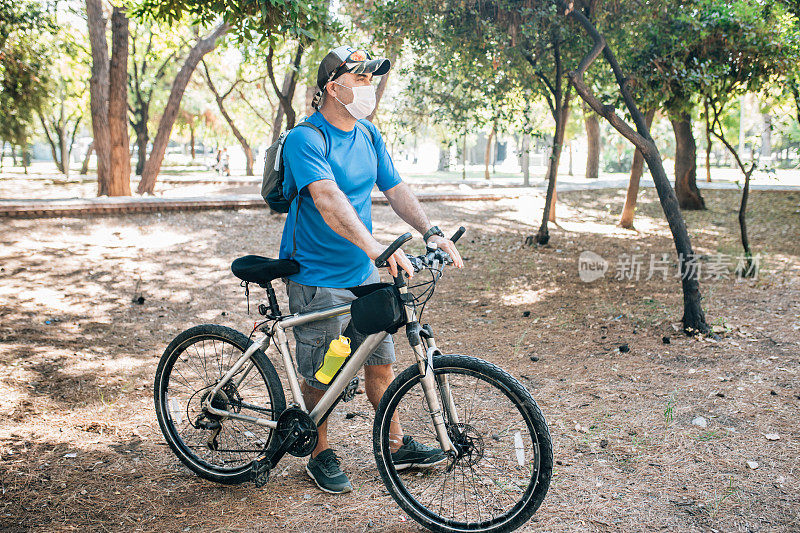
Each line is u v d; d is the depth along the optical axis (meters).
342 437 3.62
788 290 7.34
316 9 5.95
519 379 4.59
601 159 49.94
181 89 18.52
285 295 7.69
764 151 36.56
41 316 6.29
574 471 3.20
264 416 2.97
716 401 4.09
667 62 6.78
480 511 2.73
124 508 2.85
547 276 8.63
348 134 2.79
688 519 2.76
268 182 2.83
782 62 7.01
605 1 7.94
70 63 25.66
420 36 8.41
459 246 11.32
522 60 9.31
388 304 2.53
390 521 2.77
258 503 2.91
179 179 26.83
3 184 26.50
